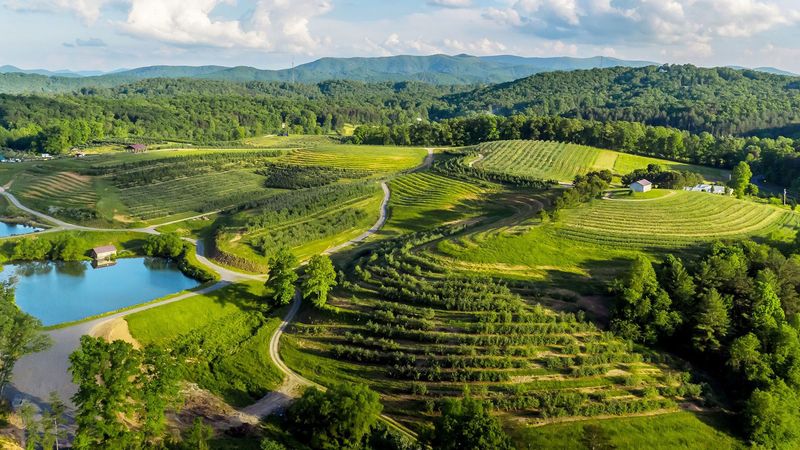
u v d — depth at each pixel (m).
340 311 104.25
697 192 168.88
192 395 80.19
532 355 88.81
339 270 124.25
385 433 73.56
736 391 85.06
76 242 145.00
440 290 105.50
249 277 125.69
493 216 161.00
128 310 100.44
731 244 120.12
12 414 67.12
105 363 61.88
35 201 193.38
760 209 158.12
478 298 102.69
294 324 104.38
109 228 167.38
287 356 94.56
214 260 138.00
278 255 115.38
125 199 196.12
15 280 104.62
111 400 59.44
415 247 133.62
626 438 74.25
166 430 67.81
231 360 93.06
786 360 85.50
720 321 92.06
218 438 68.75
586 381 84.38
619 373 86.75
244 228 153.75
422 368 86.75
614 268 116.88
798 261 110.06
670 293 100.88
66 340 87.12
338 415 69.81
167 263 143.00
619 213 145.75
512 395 81.00
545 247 125.75
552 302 103.25
